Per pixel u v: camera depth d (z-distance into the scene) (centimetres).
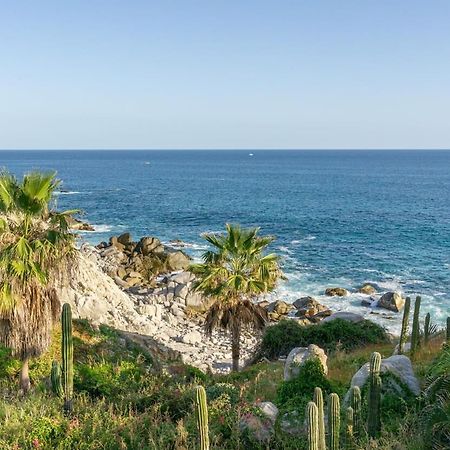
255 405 1196
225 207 10231
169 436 1108
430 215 9025
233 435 1079
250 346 3278
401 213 9331
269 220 8594
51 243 1562
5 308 1501
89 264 3353
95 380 1686
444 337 2109
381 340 2647
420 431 995
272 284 2447
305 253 6125
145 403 1370
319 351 1362
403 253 6072
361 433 1016
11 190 1570
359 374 1233
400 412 1128
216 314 2323
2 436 1167
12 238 1537
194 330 3512
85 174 19700
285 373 1360
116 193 12612
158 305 3831
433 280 4956
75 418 1252
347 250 6266
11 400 1513
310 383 1293
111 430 1180
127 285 4547
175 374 2088
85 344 2095
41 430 1167
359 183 16088
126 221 8425
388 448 932
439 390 1081
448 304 4275
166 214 9219
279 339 2645
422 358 1744
